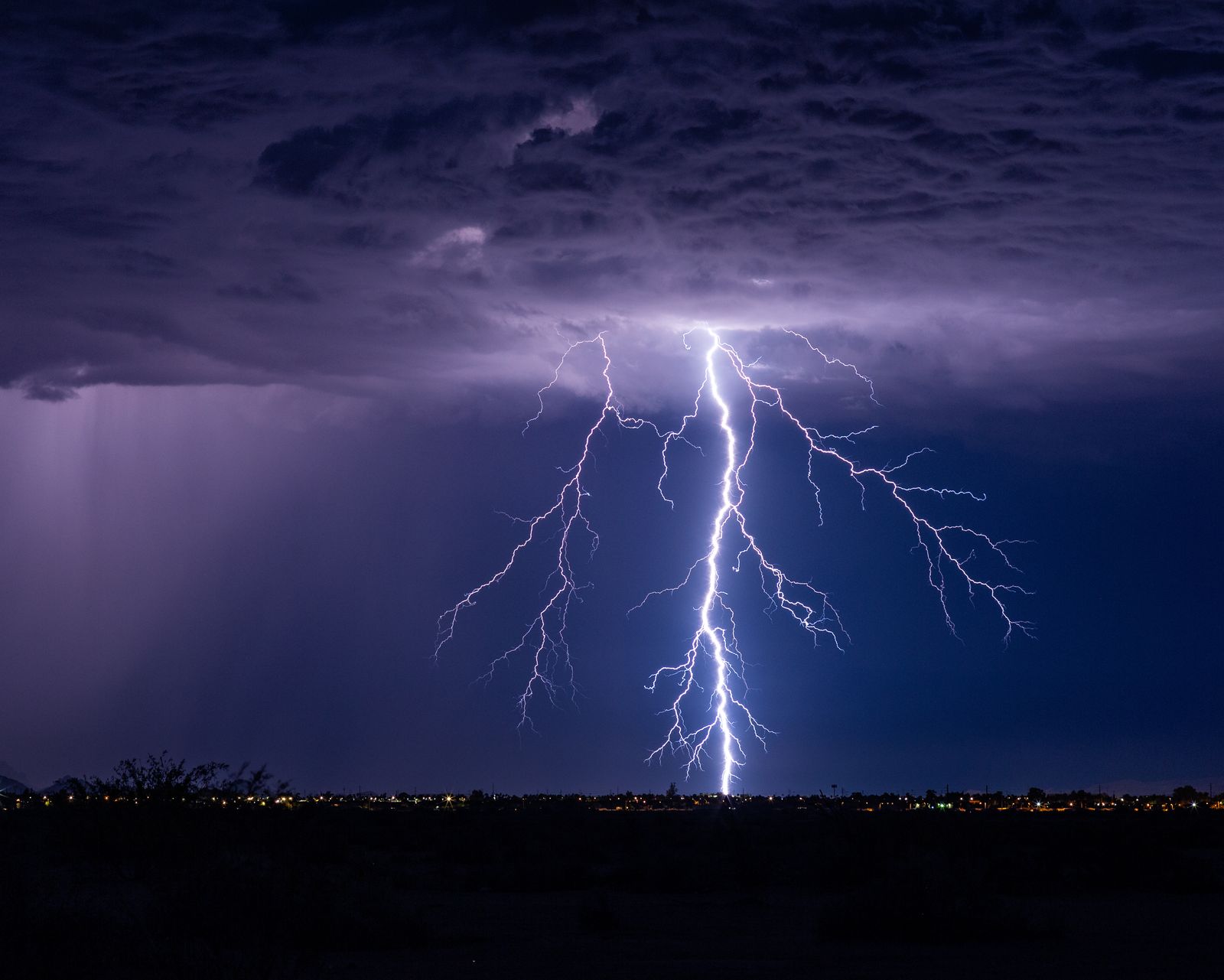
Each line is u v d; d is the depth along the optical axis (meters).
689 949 15.55
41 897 13.59
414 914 16.42
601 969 13.59
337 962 13.54
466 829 46.69
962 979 12.62
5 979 10.96
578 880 25.52
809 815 66.81
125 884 15.27
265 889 13.04
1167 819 49.25
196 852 14.20
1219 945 15.48
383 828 46.09
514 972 13.29
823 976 12.88
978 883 17.08
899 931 16.20
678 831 47.03
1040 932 16.22
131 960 11.39
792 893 24.19
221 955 11.64
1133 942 15.81
